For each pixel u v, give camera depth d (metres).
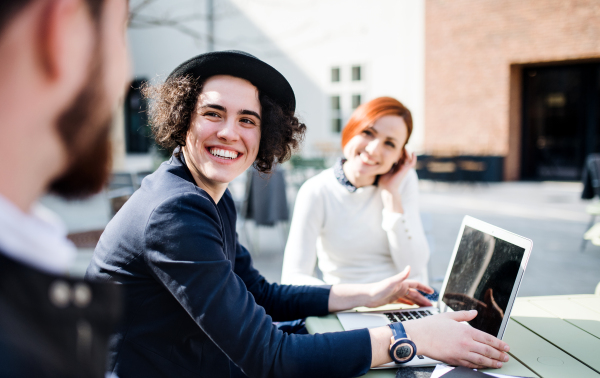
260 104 1.17
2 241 0.35
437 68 10.11
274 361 0.90
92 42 0.38
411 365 0.99
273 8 11.88
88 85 0.38
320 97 11.70
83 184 0.41
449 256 4.41
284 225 4.96
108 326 0.38
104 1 0.39
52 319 0.34
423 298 1.41
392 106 1.76
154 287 0.95
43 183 0.39
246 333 0.90
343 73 11.38
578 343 1.11
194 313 0.89
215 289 0.89
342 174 1.87
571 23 8.72
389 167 1.80
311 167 8.18
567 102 9.73
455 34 9.82
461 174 9.41
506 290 1.07
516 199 7.67
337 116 11.79
